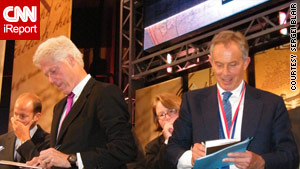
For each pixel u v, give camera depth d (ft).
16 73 17.79
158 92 16.25
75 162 6.63
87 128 7.06
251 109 6.76
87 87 7.51
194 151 6.11
